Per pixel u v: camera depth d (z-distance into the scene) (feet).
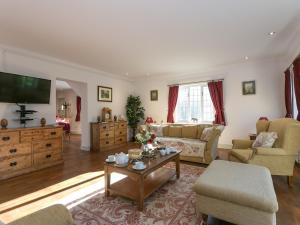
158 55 13.32
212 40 10.69
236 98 16.21
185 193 8.12
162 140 14.14
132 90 22.57
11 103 11.66
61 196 7.94
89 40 10.52
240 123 16.10
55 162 12.46
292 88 12.85
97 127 16.76
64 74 14.88
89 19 8.16
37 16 7.88
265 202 4.75
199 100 18.37
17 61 11.96
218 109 16.65
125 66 16.44
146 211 6.72
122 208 6.93
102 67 16.79
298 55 10.49
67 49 11.97
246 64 15.70
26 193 8.25
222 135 16.90
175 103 19.21
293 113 12.76
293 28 9.31
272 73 14.79
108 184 7.88
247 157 8.87
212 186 5.54
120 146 18.93
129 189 7.64
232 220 5.32
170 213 6.59
